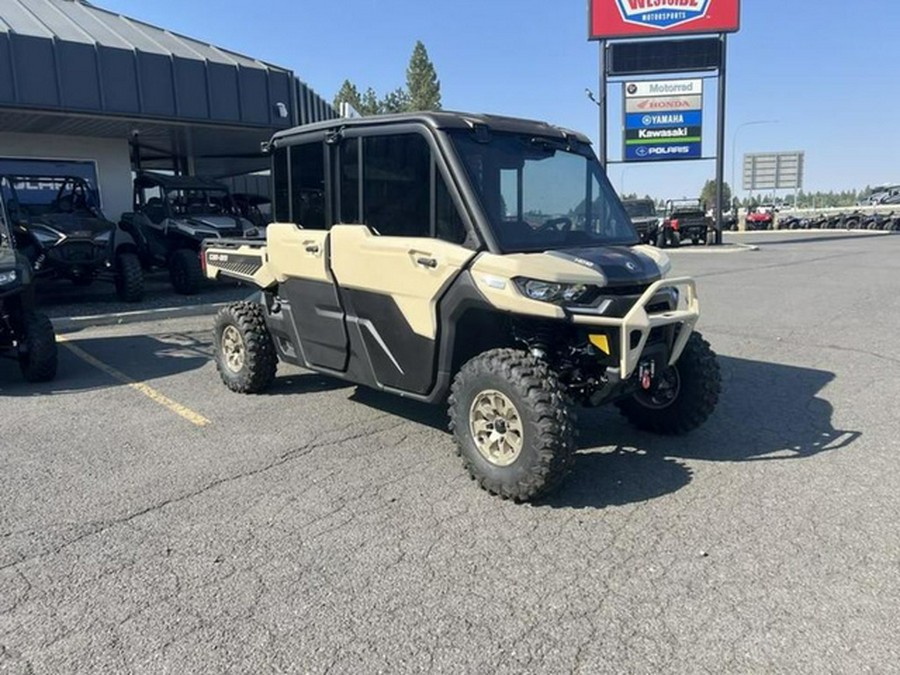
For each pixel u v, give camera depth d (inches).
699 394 188.9
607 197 197.9
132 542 141.7
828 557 132.4
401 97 2819.9
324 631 111.7
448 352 168.9
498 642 108.6
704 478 170.7
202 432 210.5
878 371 269.6
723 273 639.1
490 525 147.9
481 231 159.2
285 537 143.4
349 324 195.5
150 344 347.6
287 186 210.7
